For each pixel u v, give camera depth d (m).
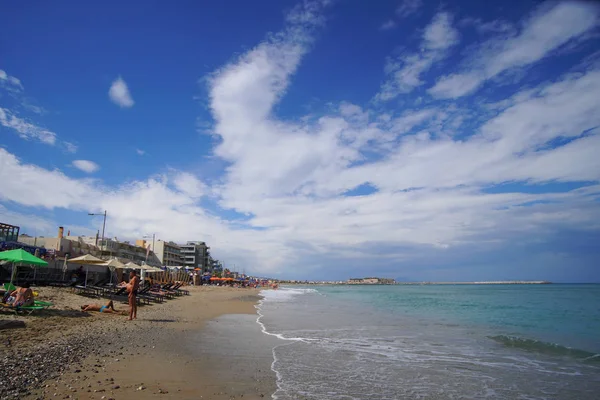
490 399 8.03
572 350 14.00
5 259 16.41
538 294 84.94
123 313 18.97
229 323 19.41
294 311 30.20
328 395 7.64
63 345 9.98
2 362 7.80
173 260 129.50
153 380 7.64
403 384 8.80
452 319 26.50
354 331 18.09
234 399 6.97
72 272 34.16
